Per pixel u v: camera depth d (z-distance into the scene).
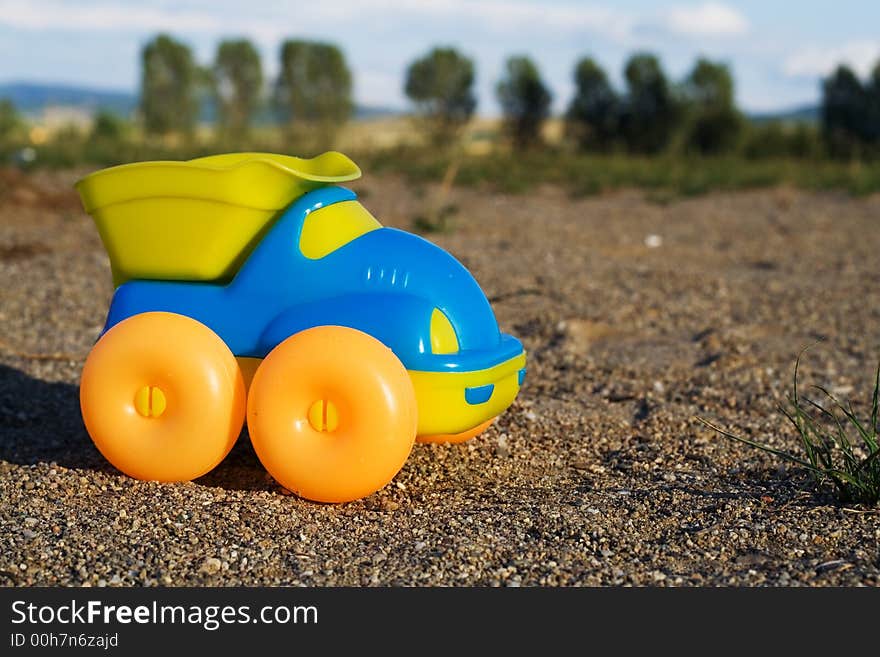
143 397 0.68
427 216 1.66
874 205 2.06
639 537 0.64
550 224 1.77
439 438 0.76
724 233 1.74
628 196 2.19
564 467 0.75
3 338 1.01
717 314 1.15
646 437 0.80
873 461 0.68
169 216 0.69
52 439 0.79
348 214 0.69
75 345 1.00
